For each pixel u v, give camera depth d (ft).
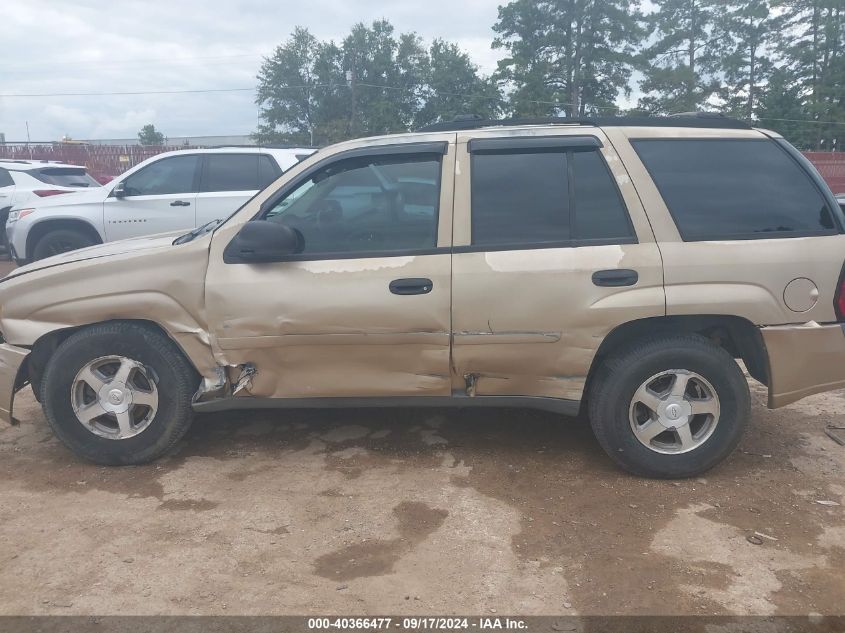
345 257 12.04
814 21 161.89
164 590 9.34
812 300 11.79
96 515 11.31
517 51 161.79
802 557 10.07
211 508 11.53
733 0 164.66
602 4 155.84
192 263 12.27
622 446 12.21
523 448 13.89
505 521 11.07
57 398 12.60
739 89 172.14
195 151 28.48
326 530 10.83
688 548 10.28
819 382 12.09
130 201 28.32
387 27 185.98
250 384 12.50
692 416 12.26
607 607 8.97
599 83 161.48
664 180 12.02
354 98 178.40
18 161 41.22
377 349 12.16
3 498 11.92
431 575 9.66
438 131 12.62
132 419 12.86
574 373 12.10
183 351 12.60
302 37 186.80
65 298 12.43
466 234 11.95
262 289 12.00
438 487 12.23
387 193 12.26
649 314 11.67
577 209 11.98
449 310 11.84
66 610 8.93
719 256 11.66
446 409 16.02
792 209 12.00
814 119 158.30
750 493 12.00
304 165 12.50
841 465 13.09
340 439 14.37
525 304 11.75
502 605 9.02
